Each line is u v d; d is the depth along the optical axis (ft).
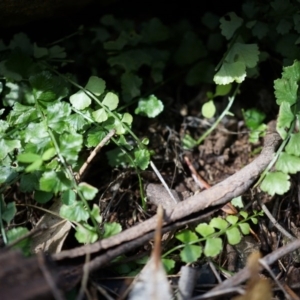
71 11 1.42
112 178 1.41
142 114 1.43
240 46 1.37
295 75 1.25
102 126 1.29
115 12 1.66
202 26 1.72
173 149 1.51
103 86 1.34
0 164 1.22
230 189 1.12
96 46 1.66
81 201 1.12
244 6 1.44
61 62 1.52
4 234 1.09
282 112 1.19
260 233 1.27
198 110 1.62
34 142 1.19
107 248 1.04
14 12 1.31
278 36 1.48
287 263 1.19
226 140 1.53
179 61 1.63
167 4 1.68
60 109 1.25
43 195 1.17
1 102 1.43
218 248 1.10
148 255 1.14
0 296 0.86
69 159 1.16
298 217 1.31
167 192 1.32
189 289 1.06
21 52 1.39
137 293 1.00
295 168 1.15
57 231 1.18
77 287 1.06
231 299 1.08
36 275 0.90
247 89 1.61
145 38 1.62
